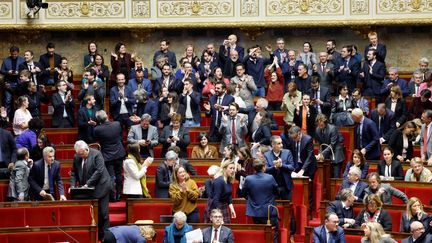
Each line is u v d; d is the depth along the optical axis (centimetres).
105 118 2714
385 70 3309
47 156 2561
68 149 2917
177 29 3603
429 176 2598
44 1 3544
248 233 2369
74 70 3609
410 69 3588
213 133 2908
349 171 2520
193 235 2316
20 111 2903
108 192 2548
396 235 2295
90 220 2497
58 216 2494
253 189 2434
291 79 3278
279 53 3338
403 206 2430
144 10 3556
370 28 3541
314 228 2336
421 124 2889
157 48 3609
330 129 2792
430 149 2778
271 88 3197
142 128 2819
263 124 2788
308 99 2941
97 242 2447
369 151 2816
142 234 2270
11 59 3294
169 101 2995
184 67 3119
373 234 2206
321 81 3288
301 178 2622
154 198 2548
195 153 2820
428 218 2341
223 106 2897
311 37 3597
